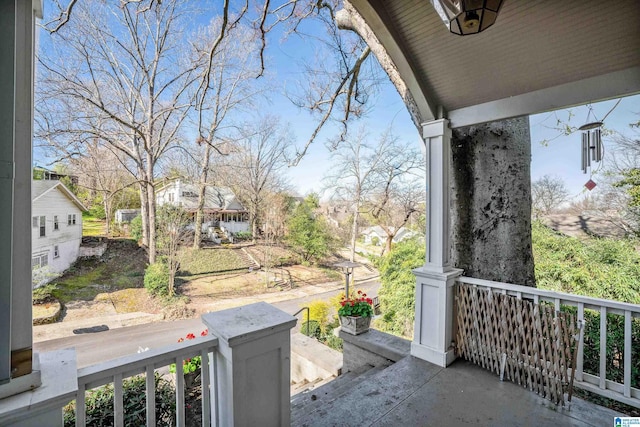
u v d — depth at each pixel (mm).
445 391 2363
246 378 1368
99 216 12828
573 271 5184
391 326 6699
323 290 12758
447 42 2318
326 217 15758
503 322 2541
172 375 3047
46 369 1108
